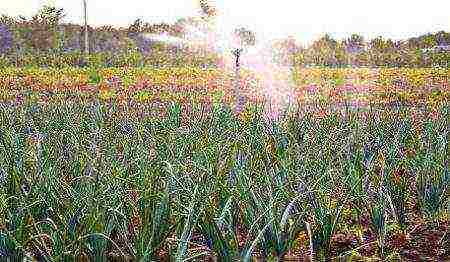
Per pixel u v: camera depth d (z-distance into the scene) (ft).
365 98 76.74
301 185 18.71
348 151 24.94
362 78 97.40
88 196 16.44
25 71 101.50
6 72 100.37
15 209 16.94
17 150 22.04
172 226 16.42
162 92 81.56
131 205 17.63
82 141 27.91
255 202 17.69
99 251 15.52
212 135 27.30
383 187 20.44
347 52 157.38
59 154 24.14
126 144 24.52
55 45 167.02
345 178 21.22
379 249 19.43
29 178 20.08
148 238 16.16
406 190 22.25
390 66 146.00
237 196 18.19
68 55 141.49
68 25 187.93
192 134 27.12
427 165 22.08
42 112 42.86
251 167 21.62
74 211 16.78
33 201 17.52
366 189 20.94
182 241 14.85
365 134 28.91
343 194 20.44
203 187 17.69
